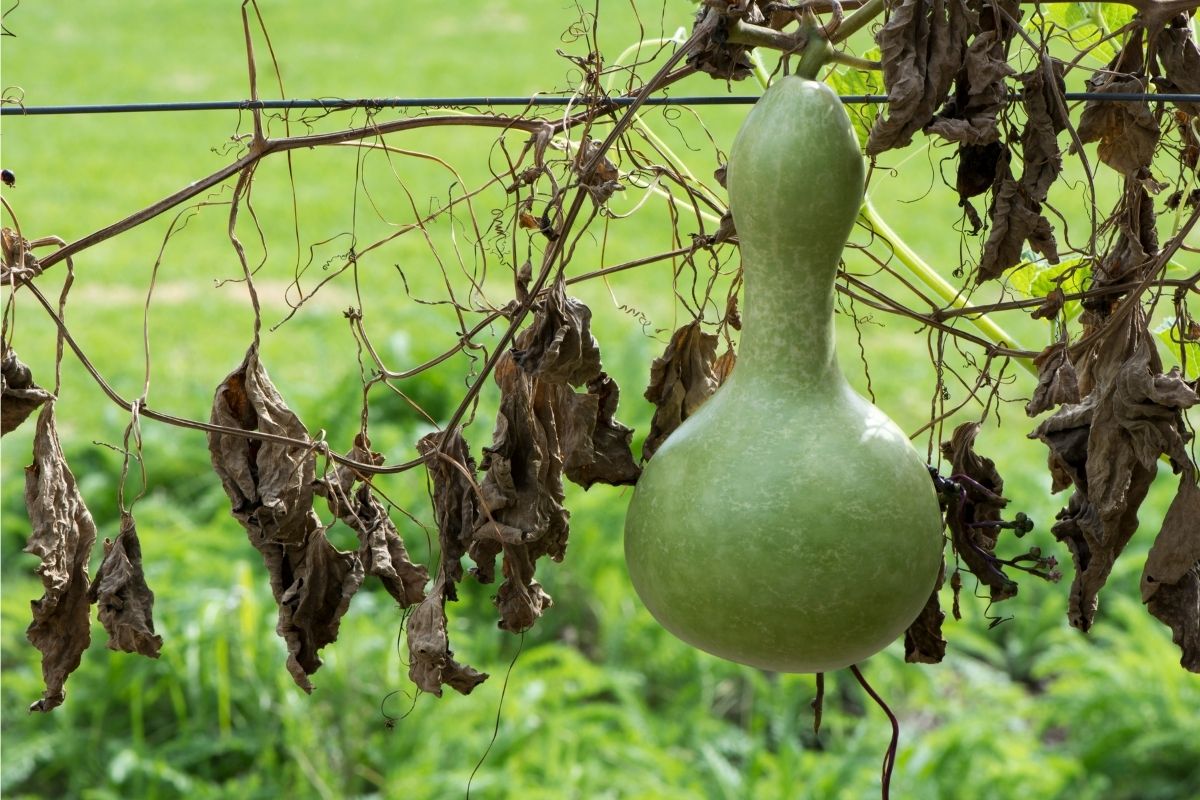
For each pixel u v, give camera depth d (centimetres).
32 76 1424
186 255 919
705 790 417
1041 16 136
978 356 570
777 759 429
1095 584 140
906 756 423
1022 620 536
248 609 451
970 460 151
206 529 538
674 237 155
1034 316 150
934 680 491
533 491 138
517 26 1656
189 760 437
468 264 850
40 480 135
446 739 436
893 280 801
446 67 1408
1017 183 135
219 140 1212
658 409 152
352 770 427
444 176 1041
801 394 125
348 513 140
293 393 641
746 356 127
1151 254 153
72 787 435
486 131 1180
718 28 126
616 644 501
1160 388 132
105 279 877
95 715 452
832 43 128
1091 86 144
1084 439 139
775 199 120
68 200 1041
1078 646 500
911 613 128
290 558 140
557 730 434
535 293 130
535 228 145
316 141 137
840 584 121
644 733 445
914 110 122
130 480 593
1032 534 551
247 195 138
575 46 904
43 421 135
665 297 811
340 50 1542
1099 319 155
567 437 141
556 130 139
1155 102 149
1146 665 471
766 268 124
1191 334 162
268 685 448
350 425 589
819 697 154
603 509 546
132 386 697
